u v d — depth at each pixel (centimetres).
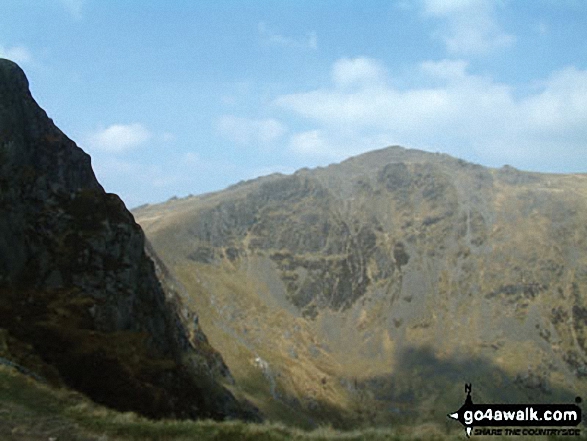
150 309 5438
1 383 2175
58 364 3412
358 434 2123
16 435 1795
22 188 4984
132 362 4028
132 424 2058
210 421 2234
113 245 5288
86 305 4419
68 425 1964
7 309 3753
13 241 4503
